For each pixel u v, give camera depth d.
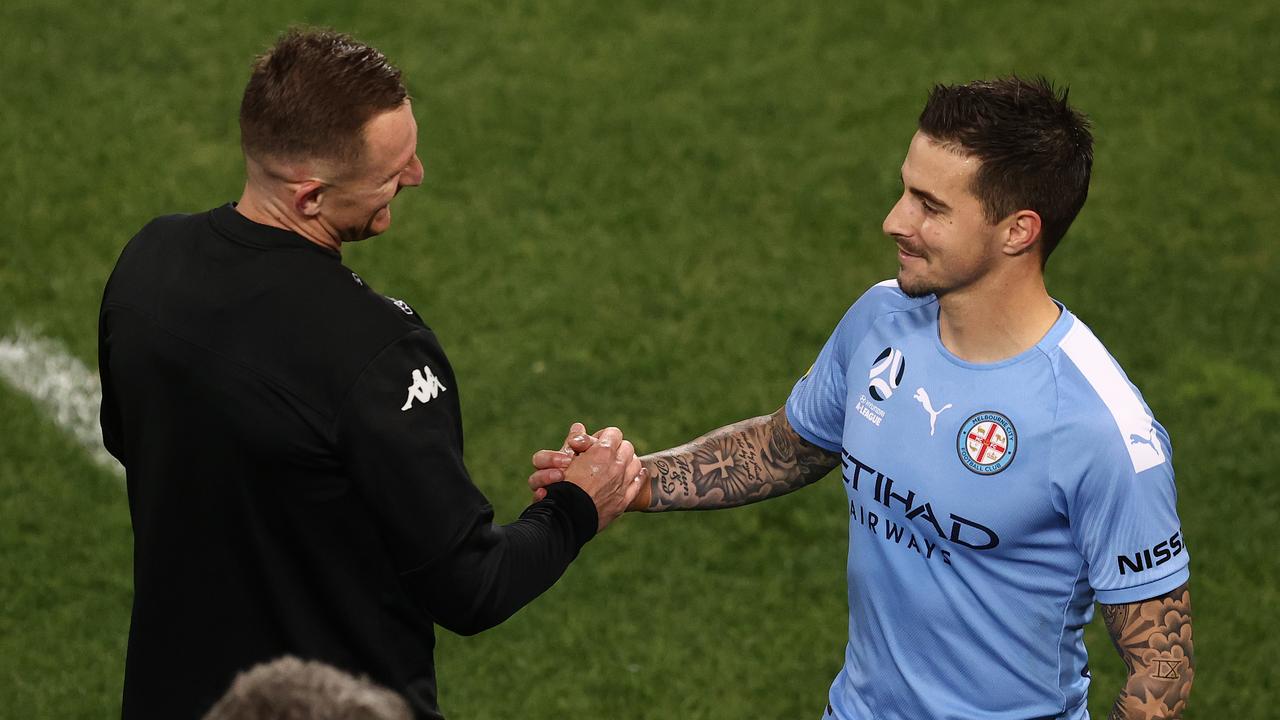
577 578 17.17
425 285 22.95
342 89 8.15
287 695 4.75
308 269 8.28
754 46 30.48
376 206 8.54
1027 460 8.79
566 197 25.55
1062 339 8.88
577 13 31.41
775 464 10.74
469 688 15.45
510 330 22.02
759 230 24.92
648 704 15.31
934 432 9.11
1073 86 29.19
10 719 14.63
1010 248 8.71
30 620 16.08
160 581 8.69
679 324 22.31
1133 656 8.88
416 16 30.91
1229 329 22.34
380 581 8.62
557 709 15.20
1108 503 8.67
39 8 29.95
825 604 16.94
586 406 20.39
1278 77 29.44
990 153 8.46
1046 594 9.09
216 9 30.44
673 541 17.83
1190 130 27.84
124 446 9.15
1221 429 19.98
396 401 8.13
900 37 30.88
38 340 21.03
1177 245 24.50
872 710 9.98
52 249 23.27
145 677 8.92
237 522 8.40
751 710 15.26
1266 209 25.55
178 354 8.21
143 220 24.19
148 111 27.19
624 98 28.53
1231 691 15.52
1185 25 31.22
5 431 19.08
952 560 9.19
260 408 8.09
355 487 8.26
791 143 27.41
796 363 21.45
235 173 25.69
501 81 28.89
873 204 25.72
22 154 25.69
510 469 19.09
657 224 24.95
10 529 17.45
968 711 9.48
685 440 19.73
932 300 9.46
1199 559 17.56
